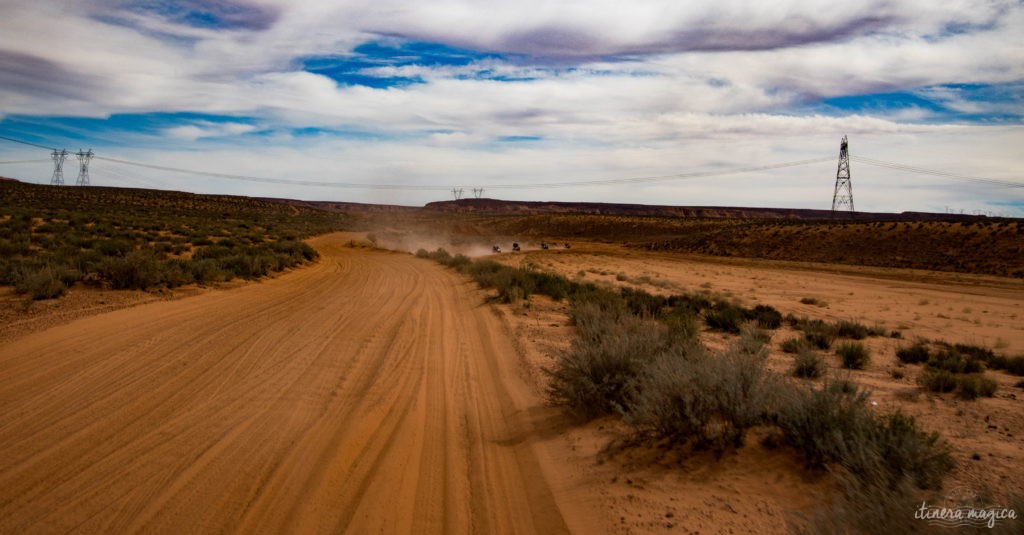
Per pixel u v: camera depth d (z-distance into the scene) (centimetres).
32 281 1405
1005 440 643
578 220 15362
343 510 469
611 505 479
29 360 895
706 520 439
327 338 1204
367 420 702
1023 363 1219
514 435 674
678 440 590
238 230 5191
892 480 435
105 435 610
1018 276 5397
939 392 917
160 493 482
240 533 424
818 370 990
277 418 691
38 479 500
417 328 1387
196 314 1406
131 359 934
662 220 15062
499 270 2944
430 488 521
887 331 1936
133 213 6156
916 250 7031
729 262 7406
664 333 984
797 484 478
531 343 1230
